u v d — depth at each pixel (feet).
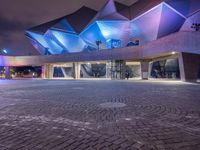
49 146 10.40
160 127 13.51
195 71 74.79
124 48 119.03
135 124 14.42
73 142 10.93
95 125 14.37
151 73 160.25
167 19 156.66
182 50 73.87
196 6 146.20
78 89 48.26
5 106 23.54
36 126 14.35
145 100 26.94
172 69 143.23
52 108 21.76
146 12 159.84
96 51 135.13
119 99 28.32
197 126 13.65
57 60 159.33
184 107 21.09
